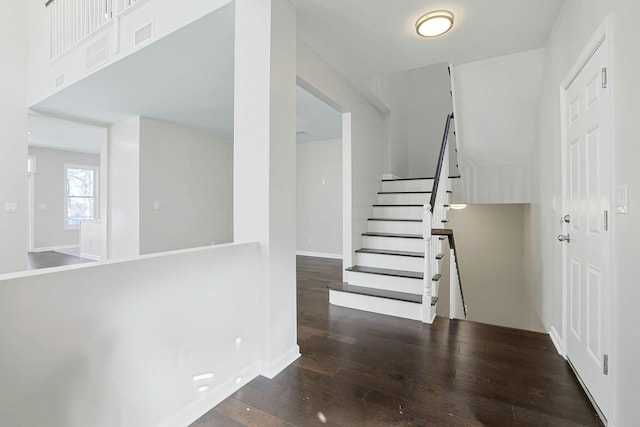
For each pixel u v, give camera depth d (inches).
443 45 113.4
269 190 80.9
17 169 166.6
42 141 264.4
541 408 68.3
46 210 300.4
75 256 261.6
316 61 121.4
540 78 124.5
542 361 88.7
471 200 169.0
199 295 66.7
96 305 49.8
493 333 109.0
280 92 84.7
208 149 235.0
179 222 213.8
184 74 127.5
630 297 53.8
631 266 53.4
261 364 82.0
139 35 106.9
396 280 135.0
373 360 89.9
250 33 83.7
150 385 57.5
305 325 116.3
